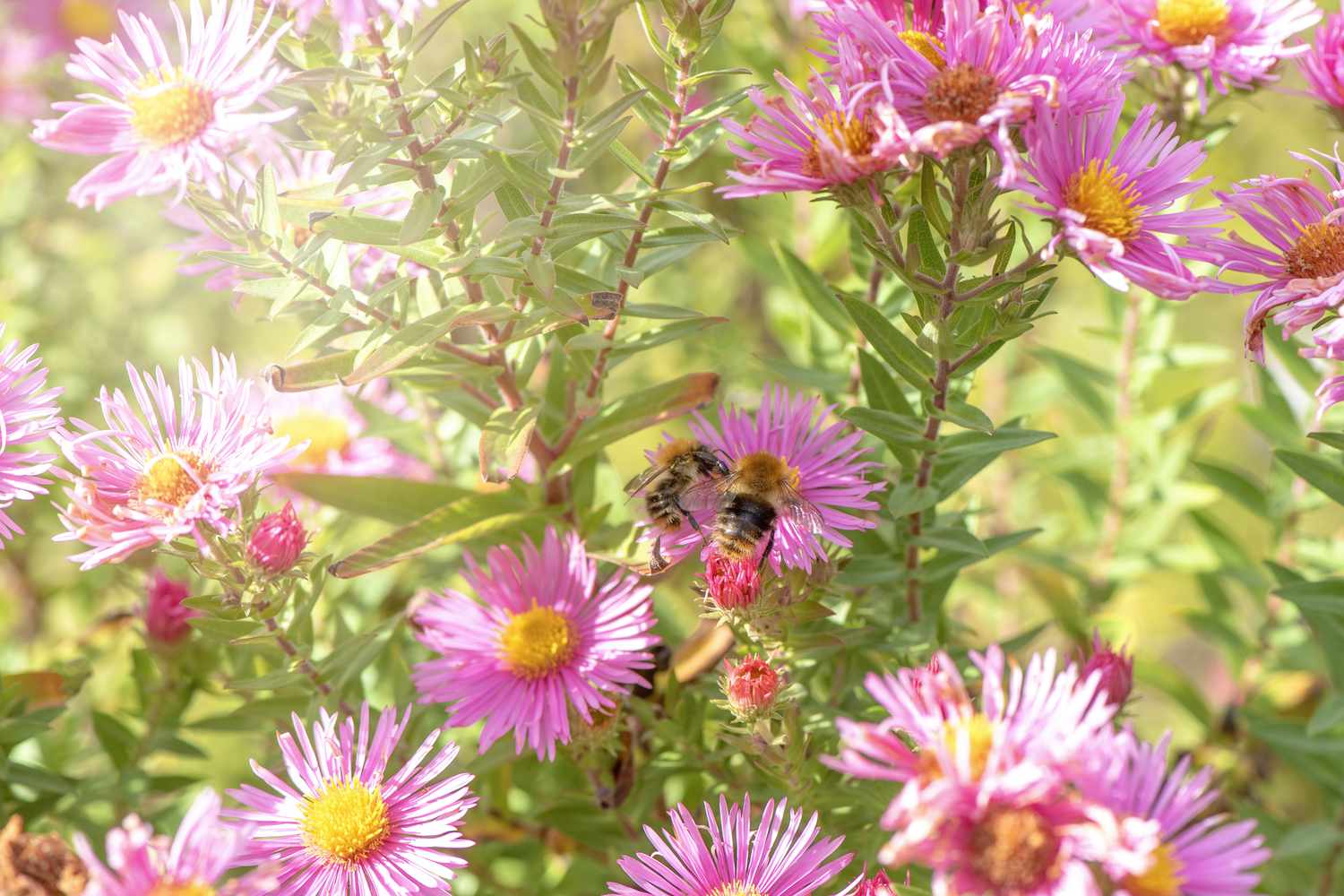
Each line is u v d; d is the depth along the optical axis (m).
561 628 0.49
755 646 0.49
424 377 0.50
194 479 0.46
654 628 0.55
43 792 0.52
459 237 0.48
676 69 0.47
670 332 0.50
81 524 0.46
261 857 0.46
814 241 0.62
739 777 0.50
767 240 0.62
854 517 0.49
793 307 0.63
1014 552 0.60
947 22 0.45
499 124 0.46
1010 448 0.49
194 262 0.51
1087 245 0.44
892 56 0.45
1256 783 0.59
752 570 0.48
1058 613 0.59
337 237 0.46
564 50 0.44
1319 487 0.49
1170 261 0.45
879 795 0.48
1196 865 0.42
